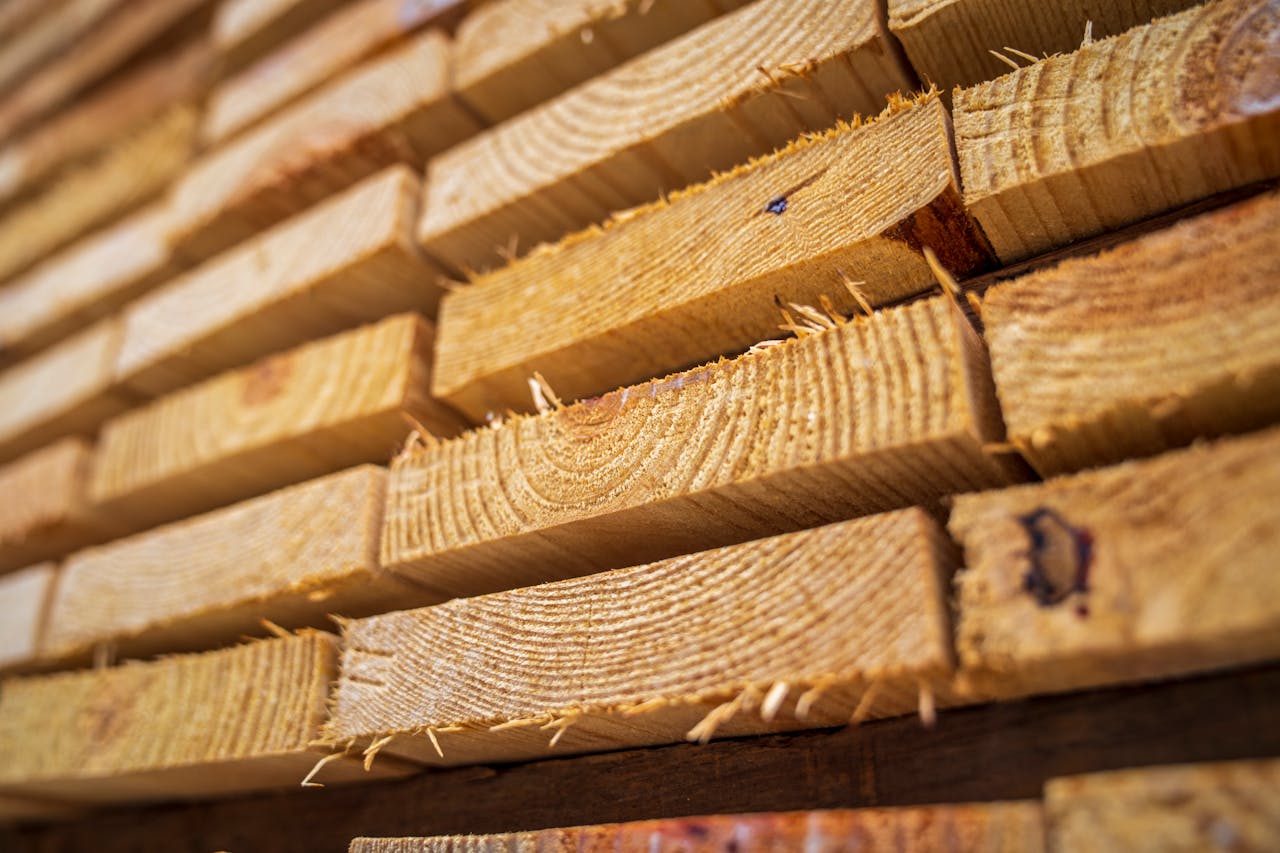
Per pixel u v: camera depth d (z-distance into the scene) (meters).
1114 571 0.17
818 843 0.19
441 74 0.33
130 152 0.50
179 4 0.53
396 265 0.32
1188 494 0.17
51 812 0.36
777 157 0.24
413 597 0.28
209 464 0.33
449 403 0.29
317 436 0.31
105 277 0.45
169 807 0.34
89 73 0.56
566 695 0.22
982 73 0.25
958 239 0.23
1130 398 0.19
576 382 0.27
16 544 0.40
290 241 0.34
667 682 0.20
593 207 0.29
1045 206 0.22
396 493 0.26
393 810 0.28
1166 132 0.20
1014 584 0.18
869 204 0.23
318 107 0.36
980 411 0.20
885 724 0.22
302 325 0.35
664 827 0.20
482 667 0.23
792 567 0.20
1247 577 0.17
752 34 0.26
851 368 0.21
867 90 0.25
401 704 0.24
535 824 0.25
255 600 0.28
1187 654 0.18
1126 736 0.19
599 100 0.28
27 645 0.34
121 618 0.31
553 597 0.22
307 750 0.25
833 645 0.19
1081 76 0.22
